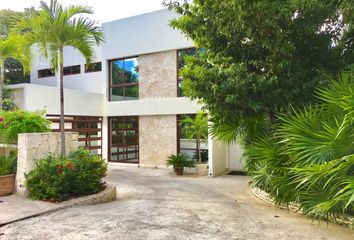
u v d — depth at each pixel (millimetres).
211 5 6387
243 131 6977
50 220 4863
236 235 4285
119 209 5691
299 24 5758
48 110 11617
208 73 6066
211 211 5723
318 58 6359
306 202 4551
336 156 3773
